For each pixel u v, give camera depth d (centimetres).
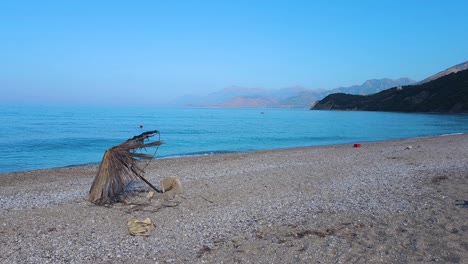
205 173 1883
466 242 842
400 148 2927
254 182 1605
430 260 752
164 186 1388
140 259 796
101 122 8256
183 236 936
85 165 2478
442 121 8831
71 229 995
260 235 933
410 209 1139
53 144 3938
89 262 782
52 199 1370
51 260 791
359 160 2266
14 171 2364
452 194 1313
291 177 1717
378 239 882
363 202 1247
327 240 884
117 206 1225
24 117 9875
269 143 4262
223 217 1095
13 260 790
